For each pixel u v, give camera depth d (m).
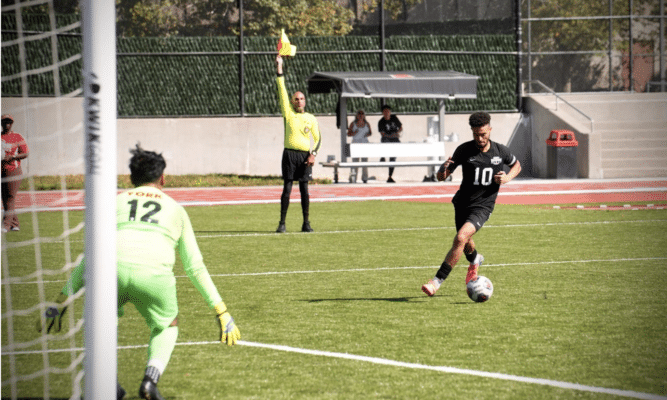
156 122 66.56
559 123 66.56
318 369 13.45
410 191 53.88
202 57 67.19
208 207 44.34
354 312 17.98
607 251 27.11
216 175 65.25
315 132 32.50
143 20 68.94
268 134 68.00
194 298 19.75
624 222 35.44
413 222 36.44
